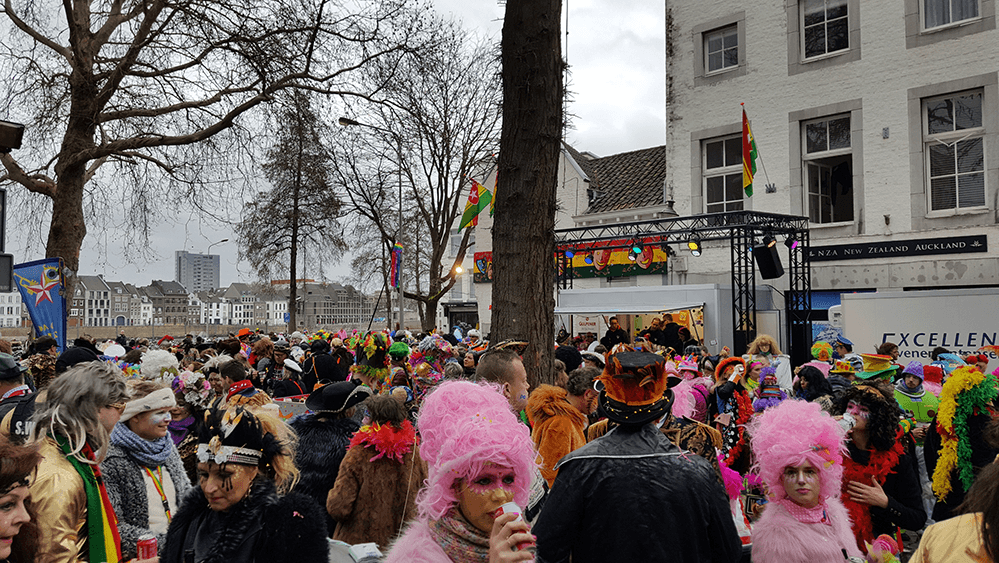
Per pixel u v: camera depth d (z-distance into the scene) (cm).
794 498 304
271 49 1112
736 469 436
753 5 1905
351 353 1052
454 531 178
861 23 1719
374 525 358
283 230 2689
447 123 2206
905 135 1644
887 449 375
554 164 493
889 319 1151
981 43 1543
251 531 220
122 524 294
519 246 483
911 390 684
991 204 1524
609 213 2219
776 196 1855
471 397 187
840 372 768
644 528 214
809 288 1675
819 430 304
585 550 222
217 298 14050
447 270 4166
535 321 481
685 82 2044
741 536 343
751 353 823
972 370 479
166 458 332
